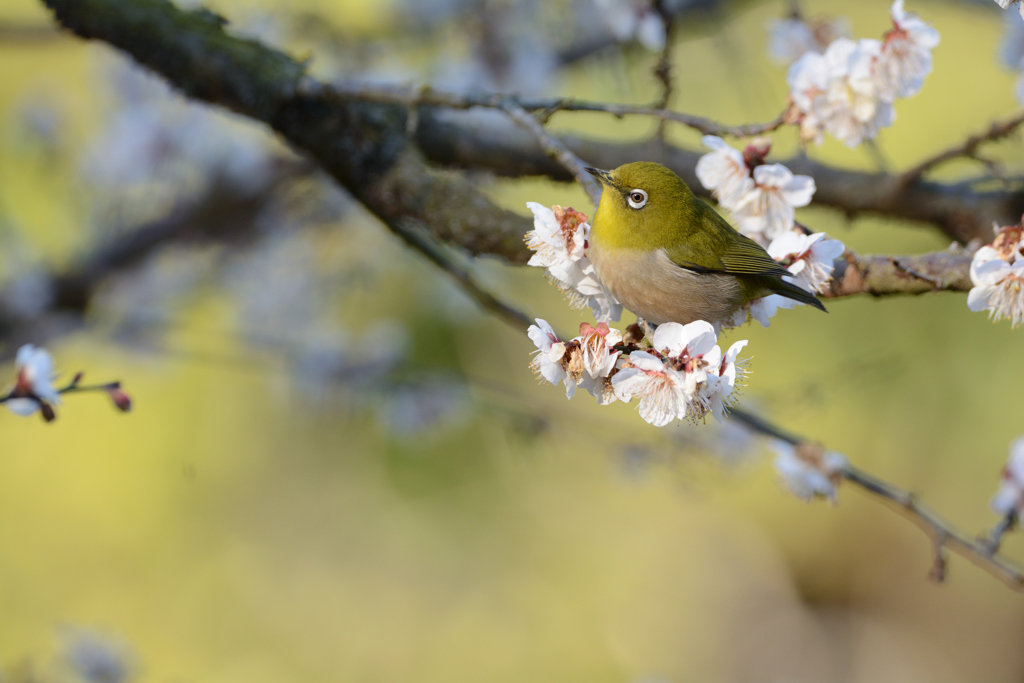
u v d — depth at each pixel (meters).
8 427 14.77
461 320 12.09
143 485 15.30
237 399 15.65
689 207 5.29
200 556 15.66
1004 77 13.65
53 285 10.20
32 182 12.26
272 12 10.39
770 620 19.31
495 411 9.23
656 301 5.33
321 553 16.27
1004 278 4.71
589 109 5.43
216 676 14.99
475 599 16.75
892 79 5.24
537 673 16.48
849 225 7.97
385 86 6.12
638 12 7.43
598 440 9.15
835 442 16.19
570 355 4.31
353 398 10.91
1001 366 15.12
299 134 6.71
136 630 14.73
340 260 11.70
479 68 9.89
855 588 19.69
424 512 16.69
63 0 6.77
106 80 10.78
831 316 15.03
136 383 13.01
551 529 17.53
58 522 14.88
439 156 7.54
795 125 5.35
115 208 10.75
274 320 11.66
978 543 6.46
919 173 7.11
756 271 5.20
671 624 18.05
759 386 14.34
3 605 14.13
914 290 5.43
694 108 11.74
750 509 19.23
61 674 8.37
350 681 15.65
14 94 13.29
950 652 19.12
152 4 6.93
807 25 7.72
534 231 5.08
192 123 10.62
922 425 15.76
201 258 11.66
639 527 18.52
